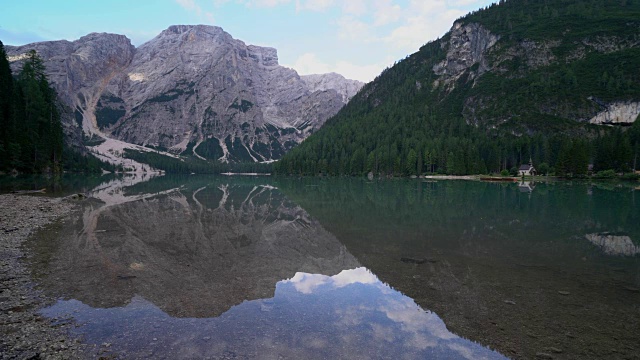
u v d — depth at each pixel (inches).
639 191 2386.8
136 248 745.0
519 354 335.3
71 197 1648.6
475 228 1023.6
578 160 3873.0
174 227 1018.7
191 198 1955.0
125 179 4603.8
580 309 443.2
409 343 353.7
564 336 372.2
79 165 5531.5
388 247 788.6
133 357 315.6
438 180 4446.4
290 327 386.3
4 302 435.8
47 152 3174.2
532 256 705.0
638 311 437.1
